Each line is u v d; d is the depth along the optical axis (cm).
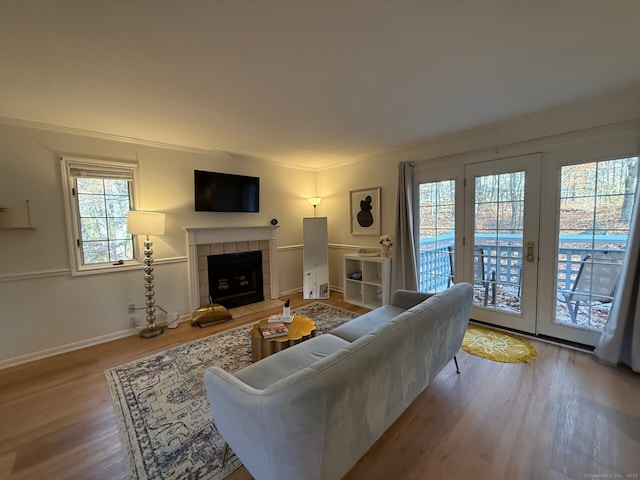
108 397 210
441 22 143
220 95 221
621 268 240
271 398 101
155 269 350
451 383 219
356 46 162
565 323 280
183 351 282
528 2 129
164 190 356
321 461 105
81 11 128
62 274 289
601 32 152
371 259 409
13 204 264
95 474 146
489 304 331
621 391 204
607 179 249
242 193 421
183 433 173
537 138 282
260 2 126
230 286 429
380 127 304
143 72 185
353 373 108
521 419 179
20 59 166
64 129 285
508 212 308
